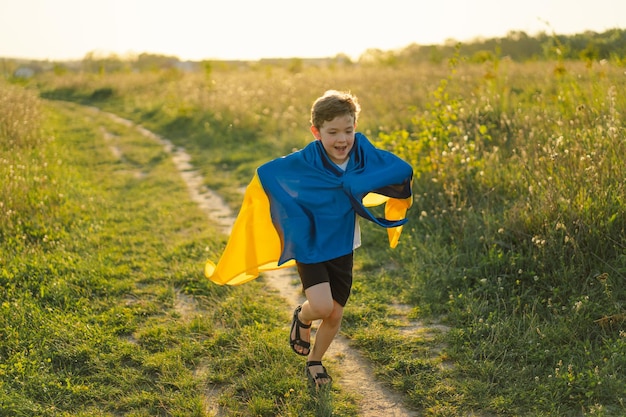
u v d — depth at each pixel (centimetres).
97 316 517
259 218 389
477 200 698
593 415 350
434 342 460
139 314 530
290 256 363
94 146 1458
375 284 580
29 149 1177
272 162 374
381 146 852
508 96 1087
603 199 543
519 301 490
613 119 646
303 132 1360
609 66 1012
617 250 512
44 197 847
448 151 796
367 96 1535
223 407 391
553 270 512
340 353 457
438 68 2045
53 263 623
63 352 450
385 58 2784
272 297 571
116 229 779
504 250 582
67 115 2141
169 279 607
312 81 2030
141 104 2286
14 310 510
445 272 568
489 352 432
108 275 612
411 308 529
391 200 424
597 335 434
